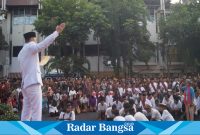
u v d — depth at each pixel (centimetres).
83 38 3478
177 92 2006
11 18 4088
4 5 4012
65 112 1416
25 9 4084
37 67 596
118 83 2344
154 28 4253
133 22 3600
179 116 1856
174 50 4106
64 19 3453
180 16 3797
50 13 3512
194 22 3706
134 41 3747
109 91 2078
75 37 3450
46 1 3541
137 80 2600
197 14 3706
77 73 3544
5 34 4066
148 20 3994
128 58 3759
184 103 1734
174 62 4128
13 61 4059
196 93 1847
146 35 3794
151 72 4219
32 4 4031
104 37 3703
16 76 4009
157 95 2005
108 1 3700
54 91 2358
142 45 3806
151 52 3847
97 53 4078
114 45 3738
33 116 586
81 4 3531
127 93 1992
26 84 586
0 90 2291
